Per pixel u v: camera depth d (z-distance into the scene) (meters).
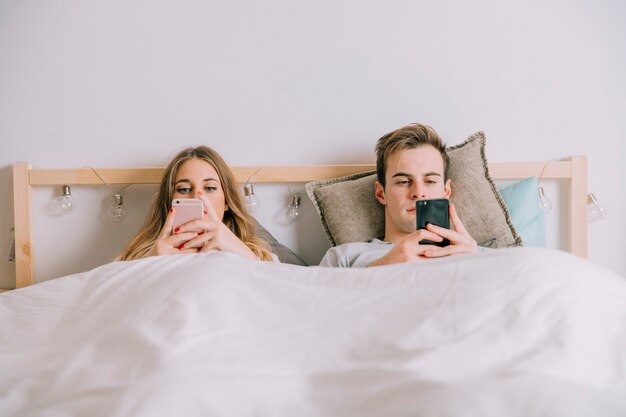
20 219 1.59
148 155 1.67
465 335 0.66
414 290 0.77
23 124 1.65
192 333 0.67
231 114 1.67
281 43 1.66
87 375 0.64
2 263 1.66
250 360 0.66
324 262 1.35
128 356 0.66
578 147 1.65
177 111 1.67
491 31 1.65
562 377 0.59
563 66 1.65
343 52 1.66
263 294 0.80
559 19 1.65
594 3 1.65
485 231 1.39
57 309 0.86
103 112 1.66
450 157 1.45
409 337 0.67
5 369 0.73
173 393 0.57
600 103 1.65
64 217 1.64
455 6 1.65
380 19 1.65
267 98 1.67
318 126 1.67
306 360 0.69
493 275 0.75
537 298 0.71
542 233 1.50
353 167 1.59
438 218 1.11
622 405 0.57
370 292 0.79
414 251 1.08
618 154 1.65
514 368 0.60
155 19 1.66
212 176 1.40
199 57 1.66
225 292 0.77
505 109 1.65
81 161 1.66
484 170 1.45
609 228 1.65
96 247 1.65
